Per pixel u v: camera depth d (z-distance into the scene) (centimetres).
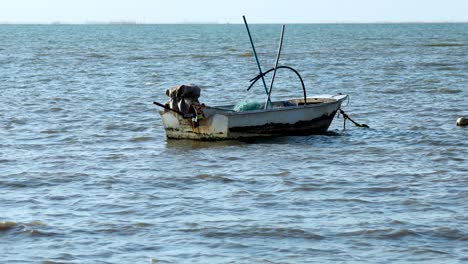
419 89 5294
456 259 1705
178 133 3184
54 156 2939
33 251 1767
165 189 2373
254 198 2248
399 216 2033
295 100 3484
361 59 9169
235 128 3088
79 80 6488
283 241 1836
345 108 4325
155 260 1705
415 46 12862
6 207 2158
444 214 2050
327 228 1928
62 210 2120
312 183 2427
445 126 3612
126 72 7456
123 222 1992
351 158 2845
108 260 1708
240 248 1789
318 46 13462
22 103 4647
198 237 1867
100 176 2553
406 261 1695
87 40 17800
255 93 5481
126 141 3294
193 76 6956
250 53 10994
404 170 2619
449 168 2648
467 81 5850
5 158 2891
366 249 1777
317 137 3288
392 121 3806
